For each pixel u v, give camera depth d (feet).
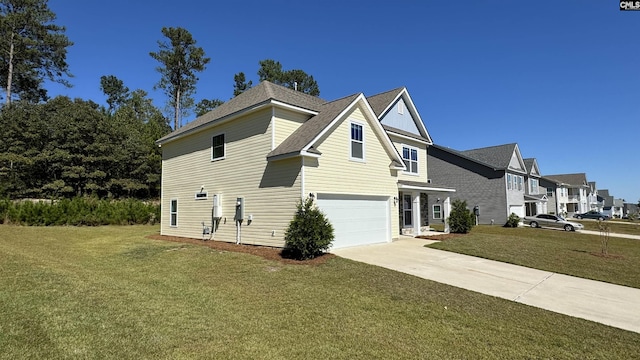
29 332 14.97
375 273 29.30
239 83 150.71
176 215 58.18
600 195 291.38
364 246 44.65
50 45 116.37
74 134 95.96
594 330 18.88
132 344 14.51
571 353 15.72
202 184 52.47
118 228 71.92
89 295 21.03
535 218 102.22
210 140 51.52
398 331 17.46
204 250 40.01
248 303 21.16
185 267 31.55
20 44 109.40
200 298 21.95
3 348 13.38
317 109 46.32
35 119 96.63
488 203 105.50
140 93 167.32
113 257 37.01
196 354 13.91
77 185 96.89
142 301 20.71
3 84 118.01
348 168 43.47
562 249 48.16
